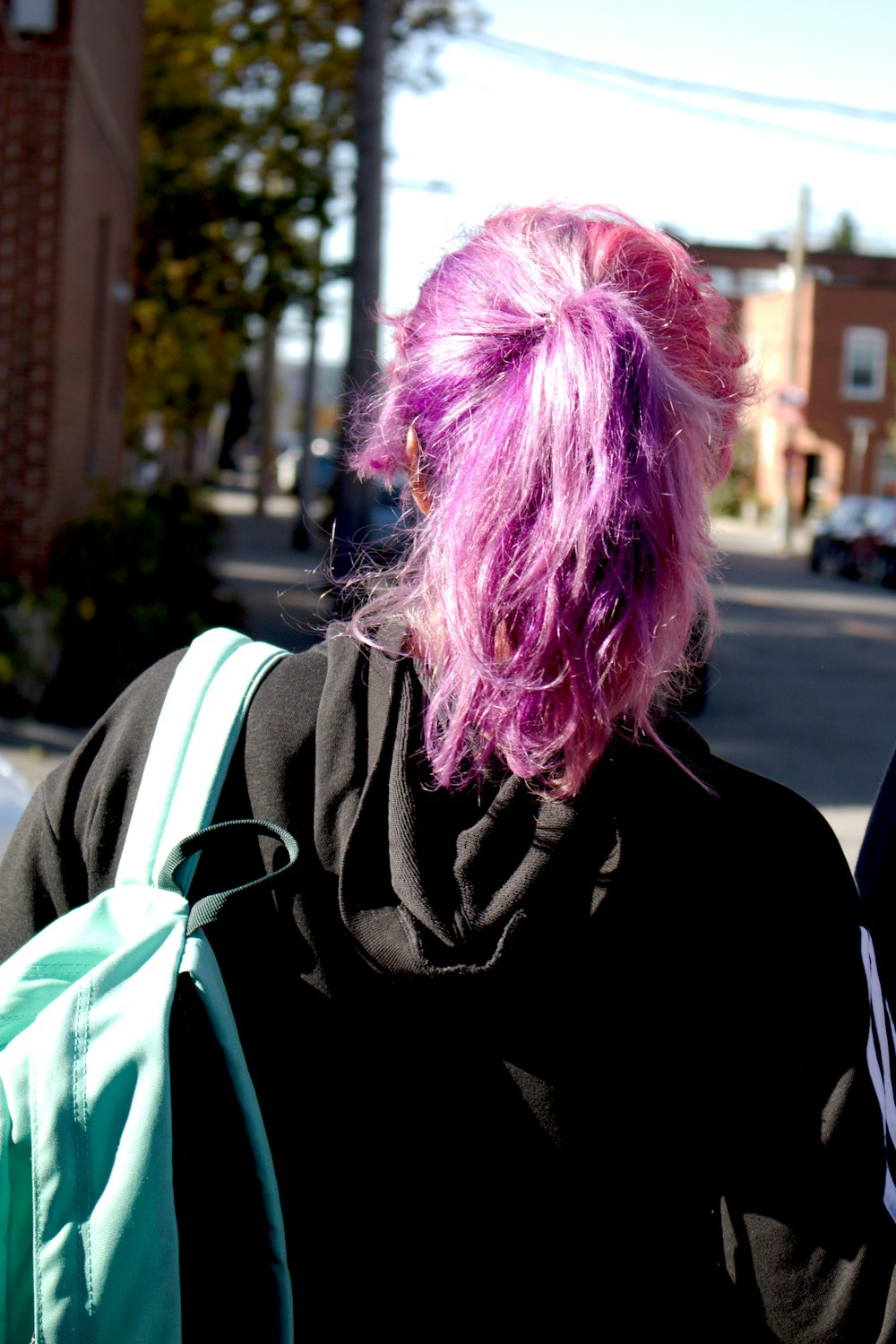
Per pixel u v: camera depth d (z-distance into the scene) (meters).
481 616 1.00
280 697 1.14
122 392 14.02
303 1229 1.05
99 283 11.87
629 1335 1.04
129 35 12.91
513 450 1.00
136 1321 0.96
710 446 1.09
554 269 1.09
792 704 11.57
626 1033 1.03
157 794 1.11
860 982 1.08
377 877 1.05
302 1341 1.05
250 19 17.80
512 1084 1.02
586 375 1.00
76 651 8.63
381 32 12.57
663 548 1.01
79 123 9.29
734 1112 1.05
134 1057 0.98
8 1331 1.00
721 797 1.07
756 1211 1.04
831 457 43.41
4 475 8.76
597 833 1.02
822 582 26.17
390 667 1.09
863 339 43.06
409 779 1.04
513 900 0.99
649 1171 1.04
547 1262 1.03
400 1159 1.04
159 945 1.04
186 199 17.23
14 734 7.50
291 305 18.94
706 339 1.13
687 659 1.10
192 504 10.90
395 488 1.20
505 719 1.00
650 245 1.13
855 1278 1.01
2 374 8.78
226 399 28.02
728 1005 1.05
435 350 1.09
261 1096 1.06
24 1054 0.99
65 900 1.15
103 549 8.84
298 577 18.00
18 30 8.65
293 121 18.11
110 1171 0.97
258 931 1.07
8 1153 0.99
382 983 1.04
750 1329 1.04
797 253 34.56
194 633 9.22
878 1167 1.04
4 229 8.84
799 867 1.07
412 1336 1.04
